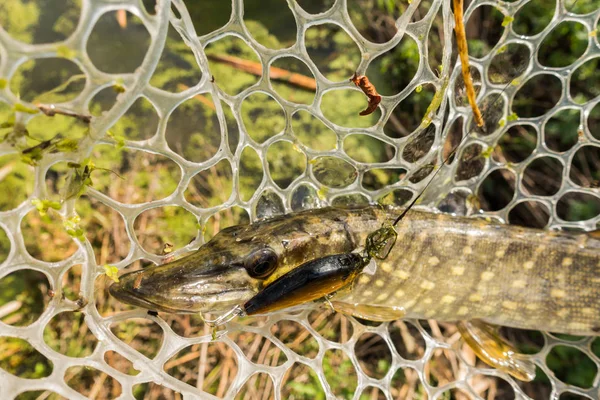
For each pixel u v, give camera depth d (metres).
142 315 0.43
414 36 0.42
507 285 0.47
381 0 0.59
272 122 0.56
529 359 0.50
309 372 0.54
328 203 0.47
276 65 0.57
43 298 0.51
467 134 0.48
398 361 0.49
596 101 0.48
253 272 0.43
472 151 0.49
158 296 0.41
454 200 0.50
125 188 0.53
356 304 0.47
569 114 0.57
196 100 0.54
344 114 0.57
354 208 0.46
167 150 0.40
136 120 0.52
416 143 0.45
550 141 0.58
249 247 0.43
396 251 0.45
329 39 0.59
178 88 0.53
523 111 0.58
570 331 0.48
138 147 0.39
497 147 0.57
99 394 0.50
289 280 0.41
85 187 0.39
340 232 0.44
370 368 0.56
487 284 0.47
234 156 0.44
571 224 0.51
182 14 0.38
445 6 0.42
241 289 0.43
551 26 0.46
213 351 0.53
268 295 0.41
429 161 0.46
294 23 0.58
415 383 0.55
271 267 0.43
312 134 0.56
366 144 0.56
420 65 0.42
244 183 0.54
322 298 0.46
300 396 0.53
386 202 0.48
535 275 0.47
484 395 0.55
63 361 0.39
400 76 0.58
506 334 0.57
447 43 0.43
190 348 0.53
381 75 0.58
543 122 0.49
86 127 0.37
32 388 0.38
